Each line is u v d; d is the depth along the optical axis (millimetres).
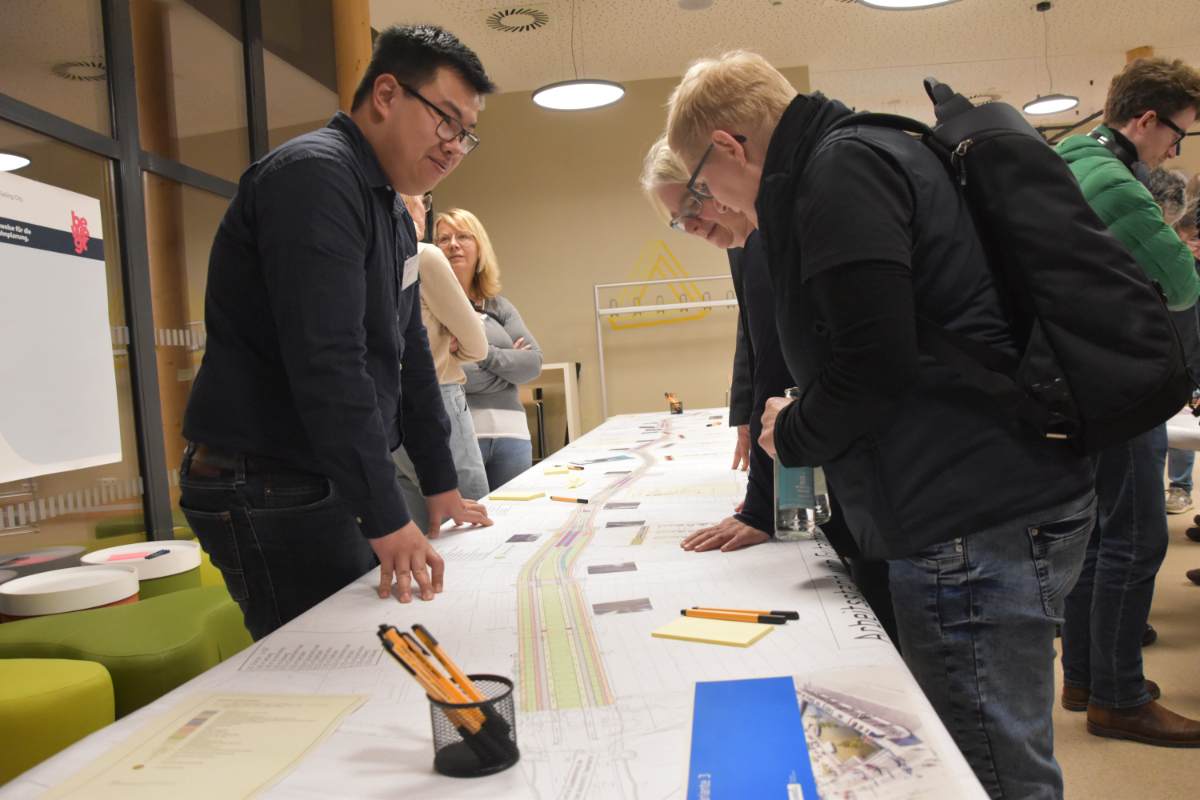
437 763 630
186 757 667
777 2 5500
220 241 1179
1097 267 824
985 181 860
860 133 883
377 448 1099
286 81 3965
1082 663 2131
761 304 1349
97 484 2680
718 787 579
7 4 2436
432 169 1290
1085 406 815
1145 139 1777
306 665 872
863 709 685
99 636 1574
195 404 1219
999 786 886
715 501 1732
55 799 605
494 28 5590
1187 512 4129
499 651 889
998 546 864
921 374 875
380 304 1271
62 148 2643
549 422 7004
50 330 2527
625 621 968
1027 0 5773
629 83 6816
